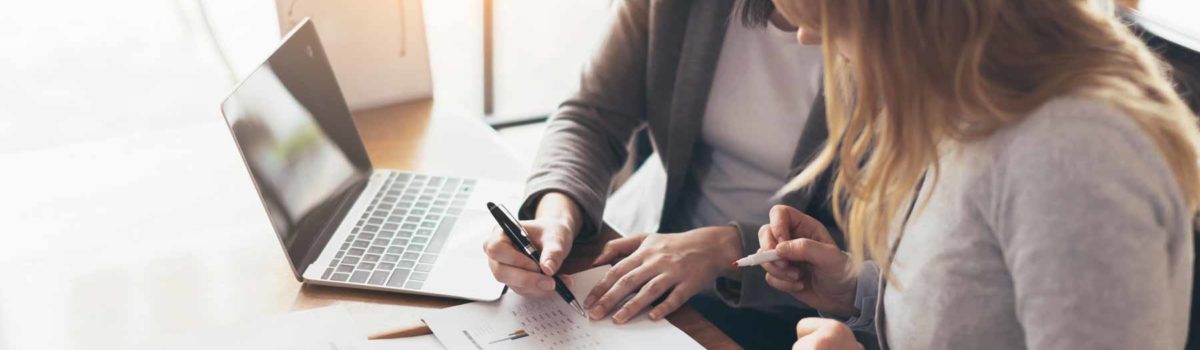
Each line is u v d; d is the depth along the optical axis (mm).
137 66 2127
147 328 896
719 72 1273
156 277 982
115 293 952
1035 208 625
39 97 2088
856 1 649
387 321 911
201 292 958
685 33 1271
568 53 2510
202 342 869
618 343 881
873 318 928
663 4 1265
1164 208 618
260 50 1994
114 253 1026
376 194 1152
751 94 1261
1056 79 634
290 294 960
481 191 1173
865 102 685
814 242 962
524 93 2469
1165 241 629
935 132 675
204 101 2105
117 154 1262
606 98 1339
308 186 1034
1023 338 709
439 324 897
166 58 2117
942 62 641
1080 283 610
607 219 1476
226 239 1061
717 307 1274
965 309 720
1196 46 815
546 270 939
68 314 916
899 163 686
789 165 1267
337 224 1070
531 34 2443
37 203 1125
